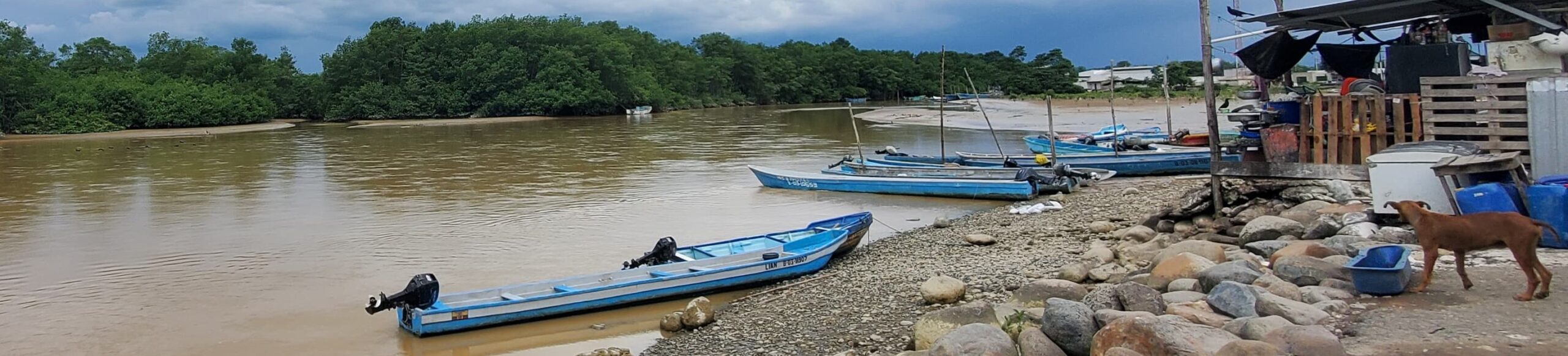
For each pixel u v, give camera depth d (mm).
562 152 41875
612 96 89688
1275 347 6648
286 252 18359
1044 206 21141
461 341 12094
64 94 67438
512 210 23453
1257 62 15688
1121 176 27938
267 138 56969
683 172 32094
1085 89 112875
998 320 9516
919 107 90062
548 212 22984
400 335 12445
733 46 121875
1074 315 7988
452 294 12773
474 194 26703
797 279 14664
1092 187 25031
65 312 14039
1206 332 7188
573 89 86750
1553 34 13094
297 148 47781
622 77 90938
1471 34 15570
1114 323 7379
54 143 54562
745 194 26172
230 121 76938
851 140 46844
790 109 99312
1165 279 10406
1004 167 26906
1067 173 24516
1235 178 14555
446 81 88438
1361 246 10578
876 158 31234
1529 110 11828
